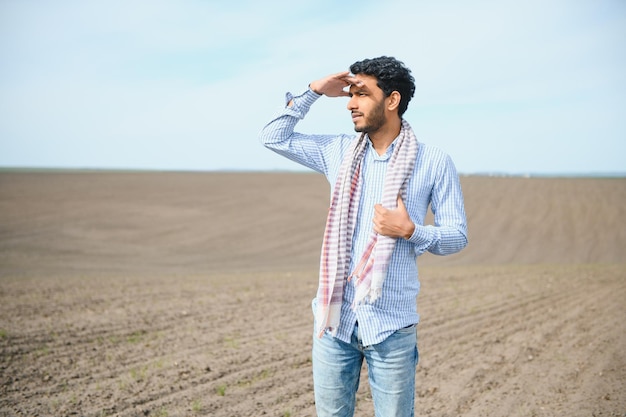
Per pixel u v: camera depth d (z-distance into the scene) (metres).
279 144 2.71
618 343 7.27
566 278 15.45
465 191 47.66
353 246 2.48
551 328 8.41
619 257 28.03
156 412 4.66
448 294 12.20
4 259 20.47
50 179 52.62
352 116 2.50
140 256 23.28
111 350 6.66
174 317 8.84
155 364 6.10
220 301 10.56
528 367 6.27
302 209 38.22
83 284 12.62
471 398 5.25
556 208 40.91
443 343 7.53
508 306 10.54
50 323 7.98
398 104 2.47
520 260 26.91
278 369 6.04
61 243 25.09
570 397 5.20
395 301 2.42
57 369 5.81
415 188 2.45
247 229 31.55
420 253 2.41
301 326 8.38
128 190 44.00
